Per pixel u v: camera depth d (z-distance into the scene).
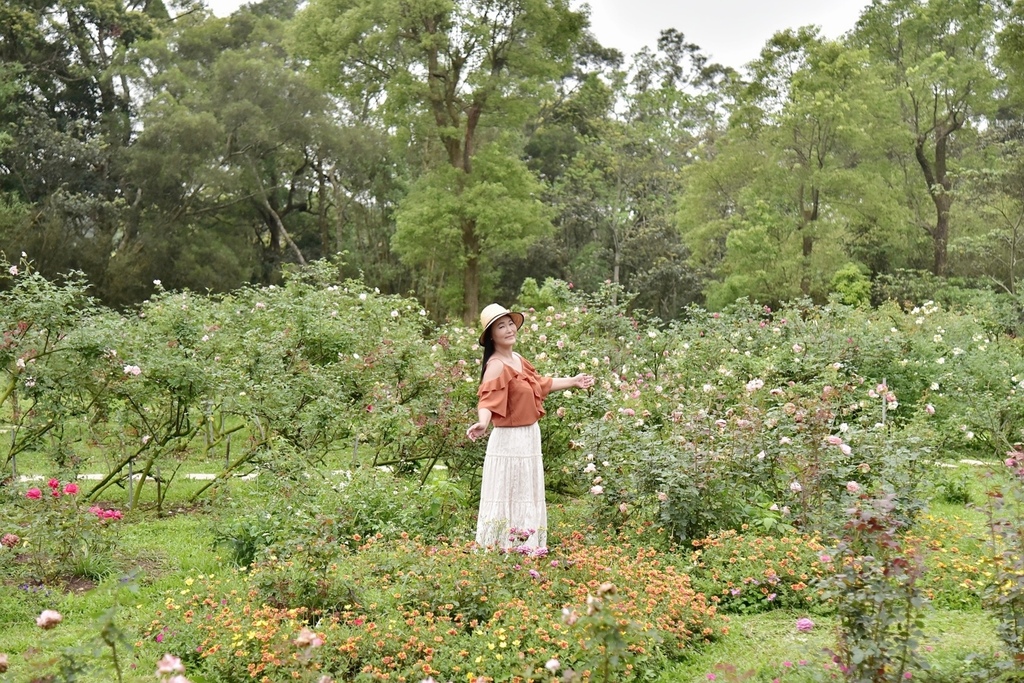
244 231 37.19
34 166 31.50
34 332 8.05
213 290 33.12
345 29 28.09
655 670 4.70
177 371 8.17
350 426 8.96
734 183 31.25
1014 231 25.52
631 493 6.80
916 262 31.95
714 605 5.37
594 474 7.20
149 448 8.56
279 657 4.43
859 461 6.94
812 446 6.84
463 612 5.10
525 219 29.31
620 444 7.23
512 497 6.21
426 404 8.75
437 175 30.08
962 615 5.32
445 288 33.03
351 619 4.96
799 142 29.48
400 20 28.38
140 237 32.31
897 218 28.31
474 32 28.80
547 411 8.81
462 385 8.86
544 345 10.15
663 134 41.50
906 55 32.16
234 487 8.57
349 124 37.03
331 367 9.84
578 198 38.16
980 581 5.36
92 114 36.31
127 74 33.97
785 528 6.46
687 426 7.12
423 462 10.09
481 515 6.29
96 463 10.32
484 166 29.77
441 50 29.88
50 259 29.53
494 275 33.72
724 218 33.72
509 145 36.31
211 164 33.91
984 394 11.20
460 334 10.74
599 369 9.84
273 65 35.56
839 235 30.34
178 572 6.35
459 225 29.81
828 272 29.41
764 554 6.03
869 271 29.64
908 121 31.58
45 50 34.56
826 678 4.24
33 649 4.71
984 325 16.34
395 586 5.34
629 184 39.62
